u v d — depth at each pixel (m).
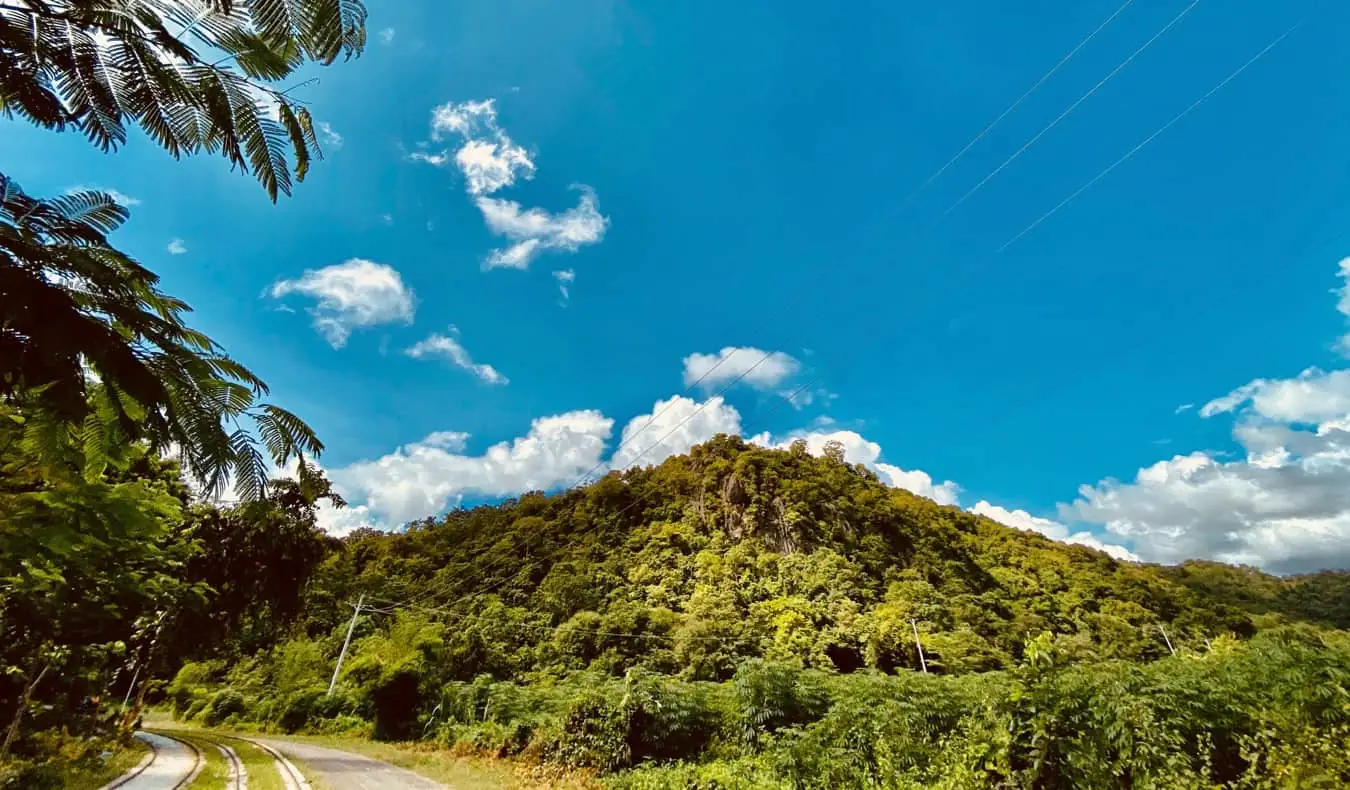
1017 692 5.51
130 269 1.45
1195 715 6.10
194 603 13.25
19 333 1.14
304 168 1.45
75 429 1.36
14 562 3.30
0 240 1.21
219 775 11.05
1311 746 4.93
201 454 1.46
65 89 1.25
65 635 12.40
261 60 1.30
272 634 29.33
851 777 8.63
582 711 13.66
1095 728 5.21
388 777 11.99
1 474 2.55
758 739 11.66
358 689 25.73
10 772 9.48
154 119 1.31
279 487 1.63
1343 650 5.79
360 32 1.26
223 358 1.61
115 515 3.23
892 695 9.85
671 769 11.43
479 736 17.03
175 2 1.24
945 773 7.09
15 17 1.18
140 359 1.33
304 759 14.34
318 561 18.47
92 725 14.92
